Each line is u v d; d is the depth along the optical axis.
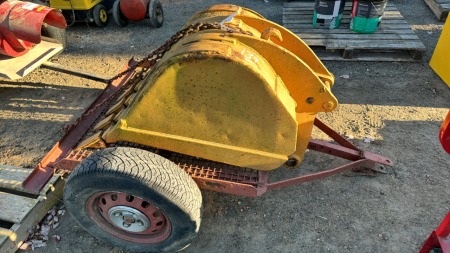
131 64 4.53
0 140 4.21
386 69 5.32
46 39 5.10
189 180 2.43
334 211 3.22
